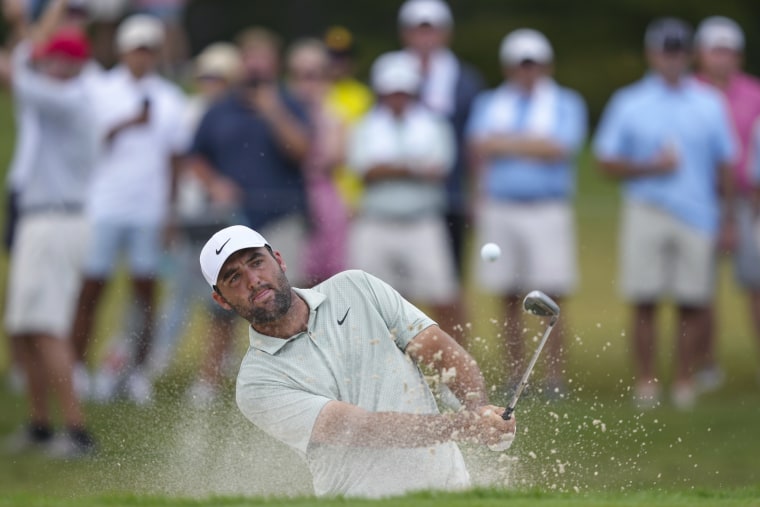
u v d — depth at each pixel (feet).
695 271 109.70
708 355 112.78
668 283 110.01
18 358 108.37
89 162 94.48
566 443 73.10
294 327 56.29
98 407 88.99
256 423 57.00
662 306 124.67
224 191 108.58
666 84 111.14
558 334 98.48
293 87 122.11
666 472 78.59
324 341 56.18
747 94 118.93
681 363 107.14
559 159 111.45
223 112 109.60
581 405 83.25
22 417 100.83
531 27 315.99
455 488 55.42
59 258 92.63
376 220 110.01
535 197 110.93
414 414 54.95
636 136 110.93
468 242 127.85
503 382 81.51
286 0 316.19
